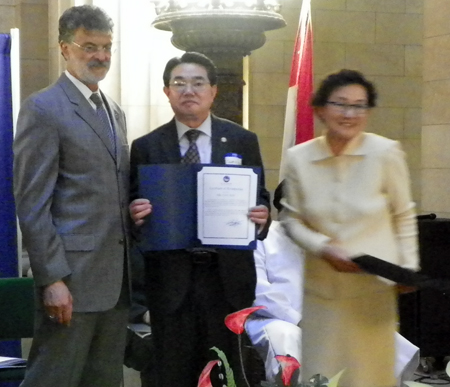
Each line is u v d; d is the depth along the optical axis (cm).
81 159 332
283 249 442
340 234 315
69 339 334
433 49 673
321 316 324
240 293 347
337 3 782
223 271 344
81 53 335
